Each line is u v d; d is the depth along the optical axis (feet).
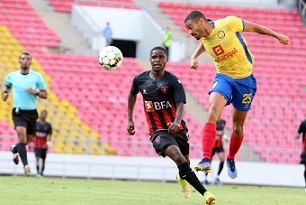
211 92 111.45
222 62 112.68
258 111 315.99
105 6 367.66
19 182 182.91
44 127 233.55
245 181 263.08
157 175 261.03
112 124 299.17
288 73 344.49
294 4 396.57
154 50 110.32
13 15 353.51
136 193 151.43
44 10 361.30
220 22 111.34
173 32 371.35
